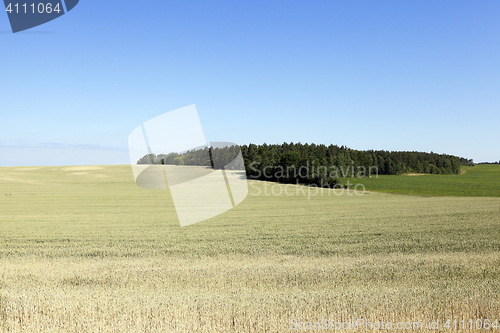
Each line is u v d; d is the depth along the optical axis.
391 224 21.14
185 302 6.61
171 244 14.99
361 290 7.63
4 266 10.51
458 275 9.10
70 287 8.12
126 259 11.95
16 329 5.76
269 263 10.85
